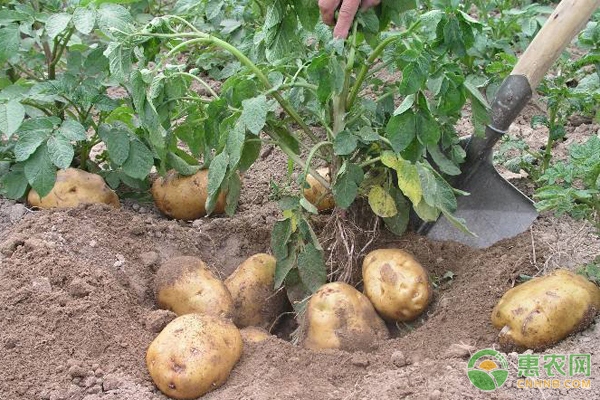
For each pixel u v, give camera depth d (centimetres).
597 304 106
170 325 105
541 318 104
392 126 107
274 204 137
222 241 131
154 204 140
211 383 102
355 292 112
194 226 133
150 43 117
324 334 110
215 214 137
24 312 109
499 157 138
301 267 117
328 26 116
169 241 127
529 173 137
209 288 114
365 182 123
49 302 110
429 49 109
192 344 102
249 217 134
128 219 127
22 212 129
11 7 141
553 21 118
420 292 113
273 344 109
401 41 114
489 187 125
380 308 114
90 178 131
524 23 155
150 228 126
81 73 132
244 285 118
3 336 106
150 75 113
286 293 122
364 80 120
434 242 126
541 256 118
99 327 108
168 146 129
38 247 116
